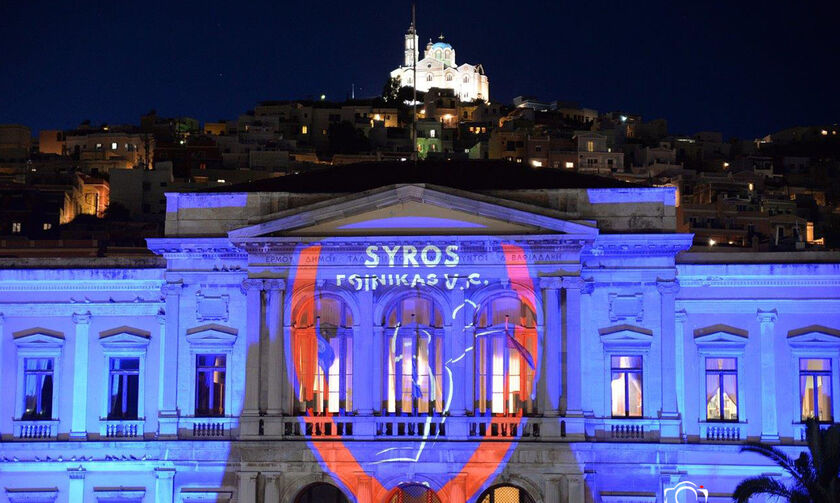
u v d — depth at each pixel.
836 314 56.94
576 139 179.00
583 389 56.44
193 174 164.25
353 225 56.06
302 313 57.84
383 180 60.19
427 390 57.38
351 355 57.59
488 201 55.44
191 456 57.19
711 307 57.28
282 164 172.12
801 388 57.16
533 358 56.66
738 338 57.00
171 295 58.19
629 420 56.16
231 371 57.78
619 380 57.00
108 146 173.62
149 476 57.91
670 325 56.47
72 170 160.00
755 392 56.81
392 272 56.34
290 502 55.78
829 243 144.88
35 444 58.06
